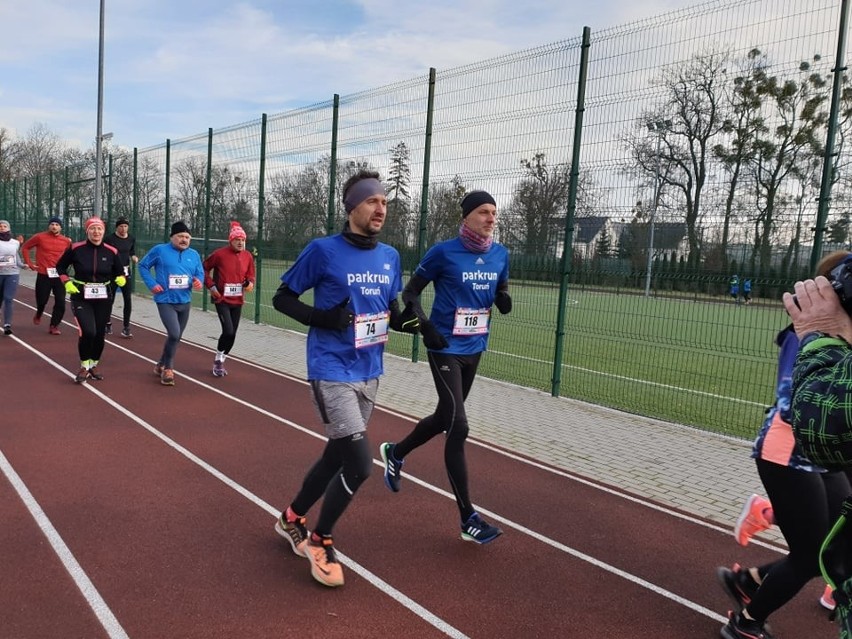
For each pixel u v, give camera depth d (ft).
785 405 9.42
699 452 20.54
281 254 43.80
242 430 20.76
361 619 10.48
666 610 11.32
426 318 12.88
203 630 9.90
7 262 36.58
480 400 26.84
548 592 11.68
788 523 9.45
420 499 15.74
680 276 22.99
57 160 181.88
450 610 10.90
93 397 24.07
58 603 10.41
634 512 15.65
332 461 11.77
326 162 38.52
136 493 15.12
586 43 24.59
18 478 15.72
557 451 20.20
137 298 63.46
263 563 12.07
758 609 10.00
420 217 31.65
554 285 27.02
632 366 38.32
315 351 11.53
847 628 6.00
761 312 20.86
